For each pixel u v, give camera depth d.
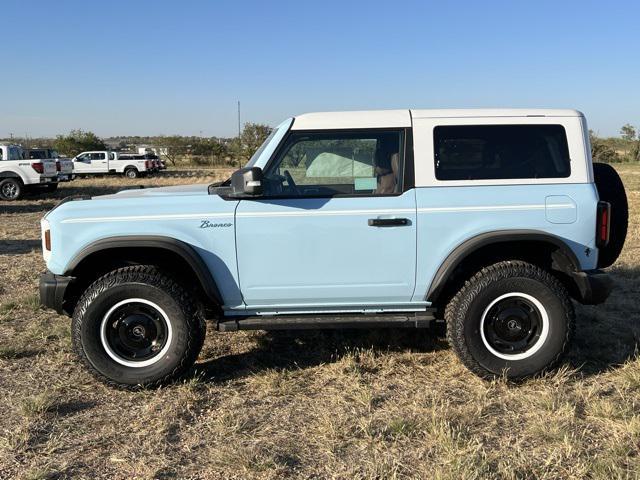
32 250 9.65
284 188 4.08
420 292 4.13
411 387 4.10
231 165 53.84
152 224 4.00
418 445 3.29
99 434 3.46
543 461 3.09
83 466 3.12
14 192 18.73
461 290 4.11
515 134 4.10
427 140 4.07
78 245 4.00
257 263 4.04
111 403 3.88
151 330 4.05
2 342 4.98
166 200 4.07
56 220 4.02
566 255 4.03
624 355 4.55
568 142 4.09
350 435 3.41
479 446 3.19
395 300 4.17
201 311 4.08
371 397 3.86
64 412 3.74
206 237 4.00
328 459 3.16
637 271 7.26
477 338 4.04
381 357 4.62
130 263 4.20
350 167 4.09
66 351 4.78
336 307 4.19
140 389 4.01
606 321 5.46
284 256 4.04
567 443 3.21
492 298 4.01
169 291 3.96
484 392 3.93
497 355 4.07
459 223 4.02
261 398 3.95
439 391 4.00
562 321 4.02
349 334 5.19
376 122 4.09
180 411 3.74
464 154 4.09
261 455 3.18
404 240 4.03
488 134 4.09
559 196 4.03
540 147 4.11
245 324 4.09
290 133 4.07
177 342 4.00
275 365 4.53
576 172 4.09
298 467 3.09
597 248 4.11
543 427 3.38
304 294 4.11
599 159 48.50
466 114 4.13
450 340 4.14
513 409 3.74
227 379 4.27
